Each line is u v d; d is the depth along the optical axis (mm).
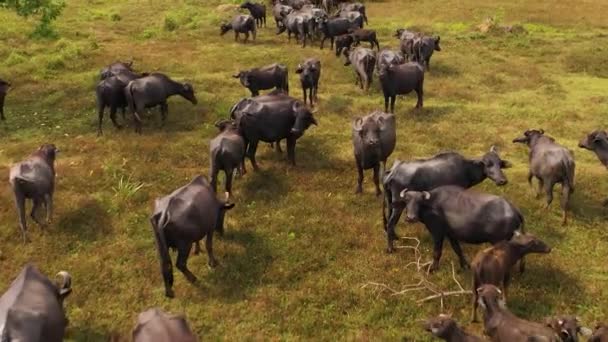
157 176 13414
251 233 11211
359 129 12102
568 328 7574
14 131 16188
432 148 14977
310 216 11852
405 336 8578
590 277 9875
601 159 12742
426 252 10695
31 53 23422
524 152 14883
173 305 9281
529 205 12156
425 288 9594
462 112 17422
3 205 11969
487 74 21078
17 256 10422
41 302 7332
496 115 17234
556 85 19953
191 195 9539
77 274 9945
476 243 9766
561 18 29719
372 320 8977
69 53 22859
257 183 13094
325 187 13039
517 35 26391
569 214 11859
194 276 9742
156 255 10594
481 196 9602
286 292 9594
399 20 31078
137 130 15844
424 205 9844
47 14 20688
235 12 32750
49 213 11172
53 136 15766
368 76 19203
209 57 23188
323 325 8844
